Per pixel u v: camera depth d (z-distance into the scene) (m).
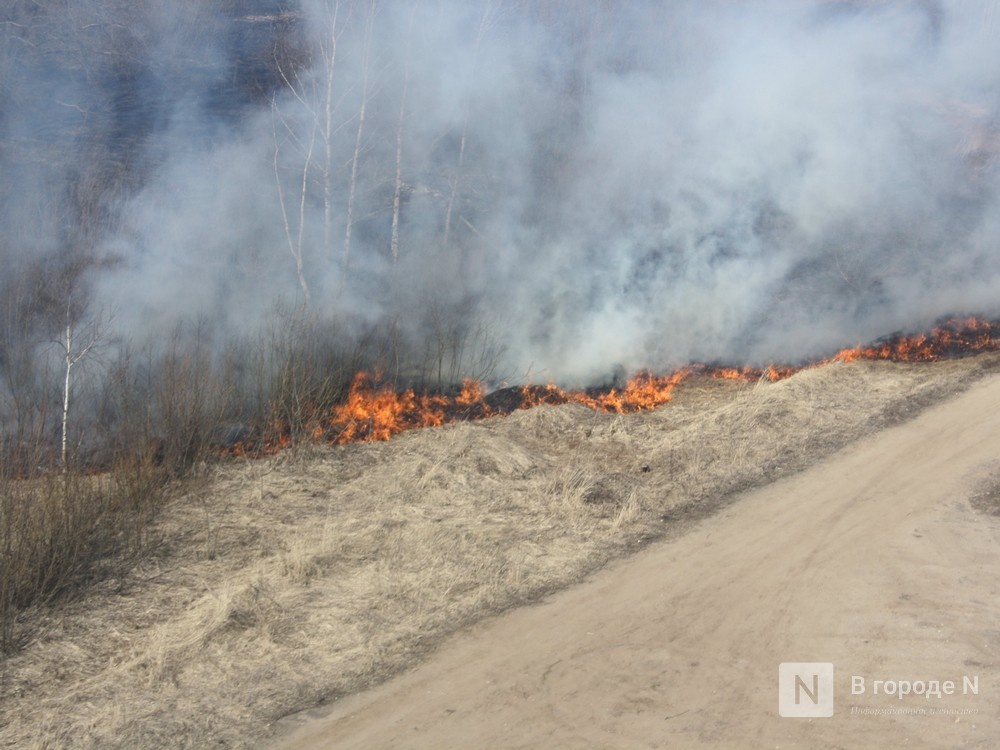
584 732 7.13
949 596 8.93
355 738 7.12
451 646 8.38
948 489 11.50
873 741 6.91
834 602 8.94
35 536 9.23
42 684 7.77
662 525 10.80
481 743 7.04
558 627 8.66
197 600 9.06
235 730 7.21
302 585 9.32
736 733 7.06
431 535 10.34
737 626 8.60
